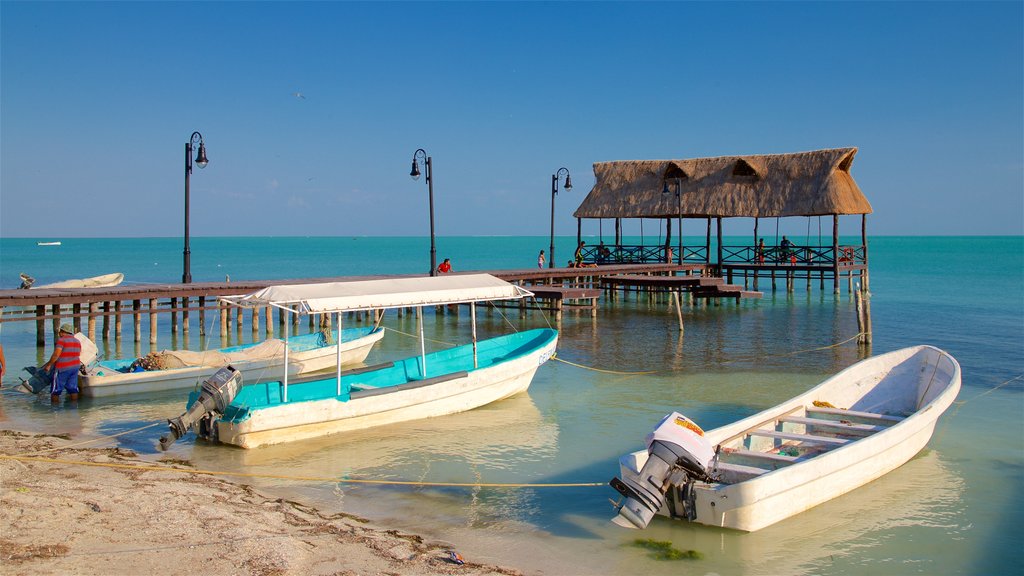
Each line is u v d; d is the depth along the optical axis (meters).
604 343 23.91
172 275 60.75
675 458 8.74
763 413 11.53
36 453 11.32
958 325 28.50
